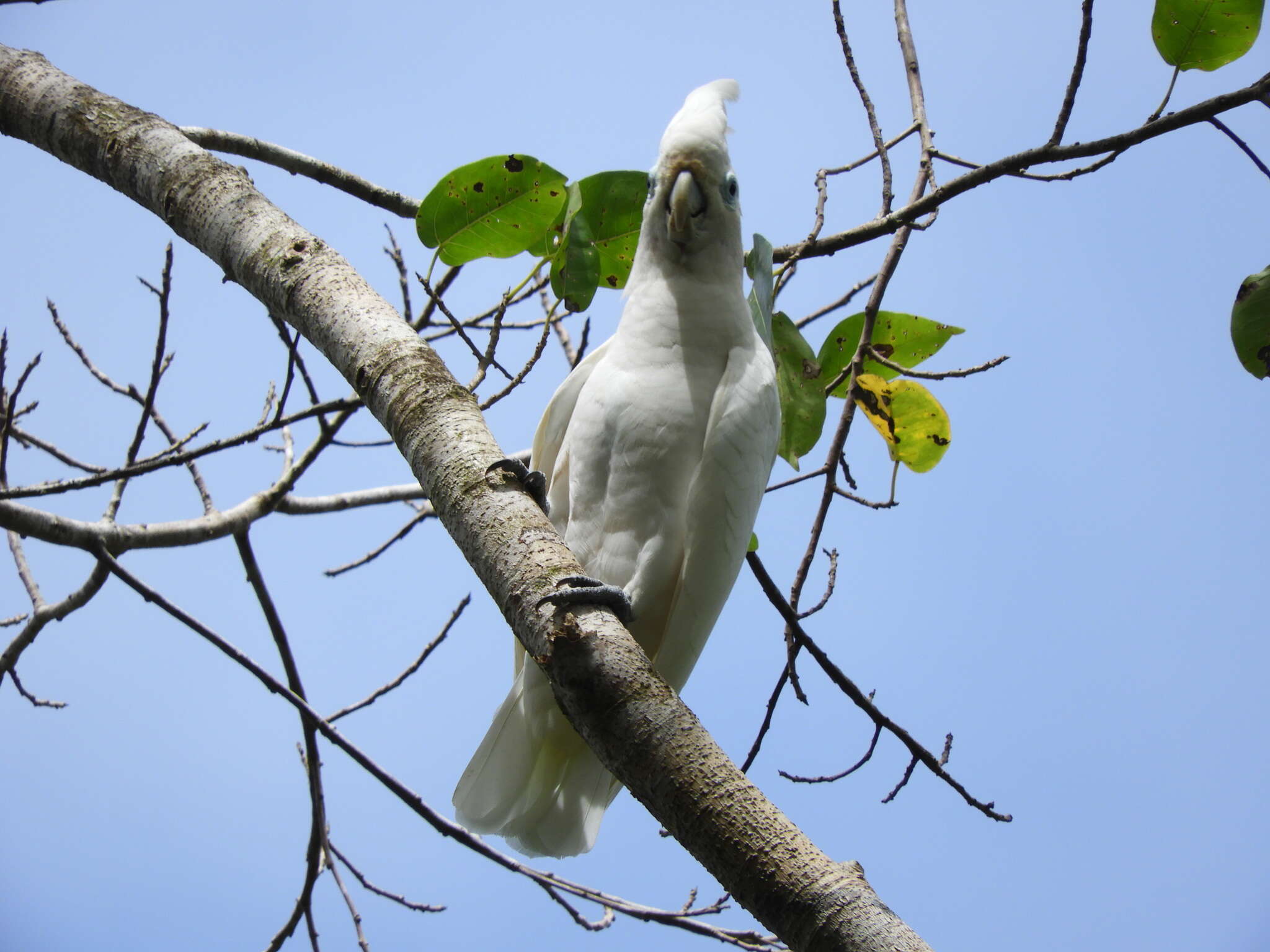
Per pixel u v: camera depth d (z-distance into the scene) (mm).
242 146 7074
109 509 7660
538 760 5949
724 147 6082
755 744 6266
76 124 4918
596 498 5914
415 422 3758
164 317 6074
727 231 6062
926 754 6312
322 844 7234
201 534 7590
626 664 3121
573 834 5949
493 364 4523
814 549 6180
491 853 6793
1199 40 5656
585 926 7285
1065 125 5938
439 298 4570
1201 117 5594
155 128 4871
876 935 2627
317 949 7219
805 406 6684
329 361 4137
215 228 4465
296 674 7617
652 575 5824
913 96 7035
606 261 6473
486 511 3502
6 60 5215
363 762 6594
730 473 5758
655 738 2980
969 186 6105
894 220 6254
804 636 6246
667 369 5922
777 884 2744
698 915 7234
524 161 5586
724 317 6012
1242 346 5297
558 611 3232
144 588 6773
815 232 6312
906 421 6562
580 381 6383
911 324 6707
